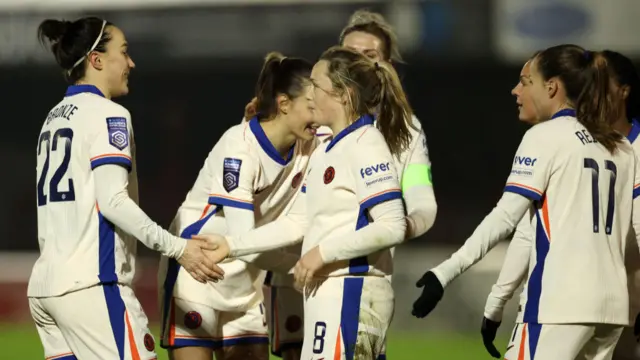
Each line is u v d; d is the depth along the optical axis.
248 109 15.46
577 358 13.55
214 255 13.90
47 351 14.33
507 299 14.74
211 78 55.03
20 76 54.53
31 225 55.75
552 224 13.00
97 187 13.48
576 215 12.97
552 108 13.62
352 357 12.68
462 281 35.50
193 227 15.29
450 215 55.53
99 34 14.22
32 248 55.66
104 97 14.23
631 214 13.92
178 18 51.91
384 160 12.56
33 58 52.62
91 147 13.59
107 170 13.47
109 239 13.73
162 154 55.94
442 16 50.31
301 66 14.72
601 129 13.37
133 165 14.29
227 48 52.12
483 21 50.06
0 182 55.81
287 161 15.15
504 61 51.75
